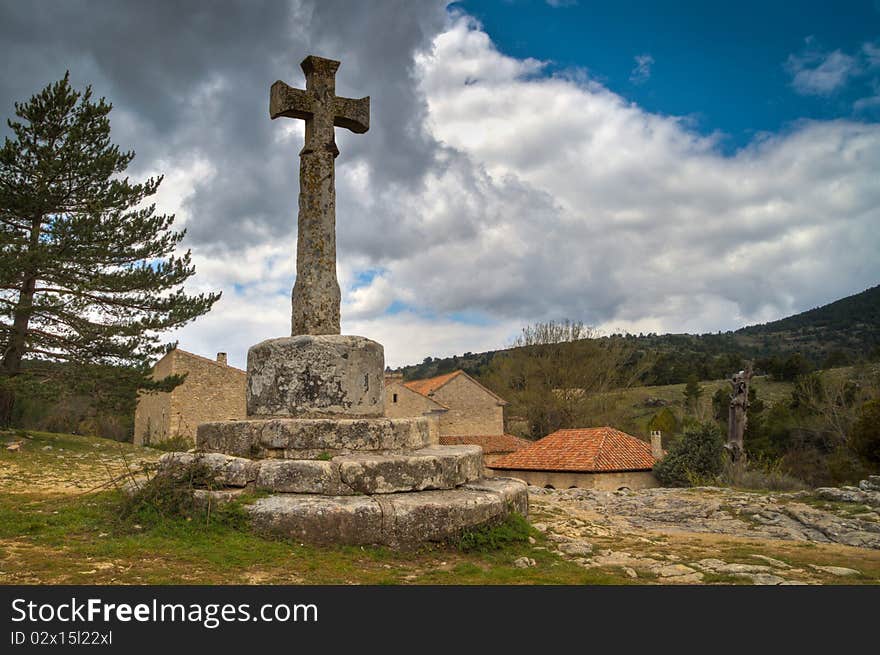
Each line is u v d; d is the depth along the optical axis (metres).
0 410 20.80
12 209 20.28
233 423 8.02
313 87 9.13
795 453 33.00
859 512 10.05
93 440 21.50
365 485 7.04
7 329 19.86
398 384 43.88
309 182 8.94
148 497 7.00
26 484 12.60
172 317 20.92
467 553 6.57
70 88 20.47
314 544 6.38
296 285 8.87
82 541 6.23
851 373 42.31
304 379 8.11
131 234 20.67
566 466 27.84
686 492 13.53
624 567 6.22
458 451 8.19
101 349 20.55
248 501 6.82
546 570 6.06
